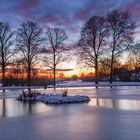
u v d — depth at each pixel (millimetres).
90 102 21812
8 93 35625
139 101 22000
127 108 17750
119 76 68438
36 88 47469
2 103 22125
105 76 68500
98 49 55344
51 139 9797
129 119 13562
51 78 63500
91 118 14008
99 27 55000
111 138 9805
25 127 11977
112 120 13336
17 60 56406
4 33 55000
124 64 72438
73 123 12742
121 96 27203
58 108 18359
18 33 55750
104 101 22359
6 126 12266
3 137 10227
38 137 10117
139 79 67812
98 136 10117
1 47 54844
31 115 15398
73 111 16734
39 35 56844
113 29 55062
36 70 58219
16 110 17656
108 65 56219
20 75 59250
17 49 55812
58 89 42656
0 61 55031
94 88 44812
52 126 12109
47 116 14938
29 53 56531
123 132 10711
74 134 10492
